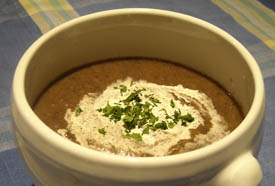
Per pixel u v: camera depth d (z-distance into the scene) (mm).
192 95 285
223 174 196
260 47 384
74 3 421
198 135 257
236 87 272
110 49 301
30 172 218
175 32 288
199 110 274
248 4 429
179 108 274
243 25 405
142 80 297
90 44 290
